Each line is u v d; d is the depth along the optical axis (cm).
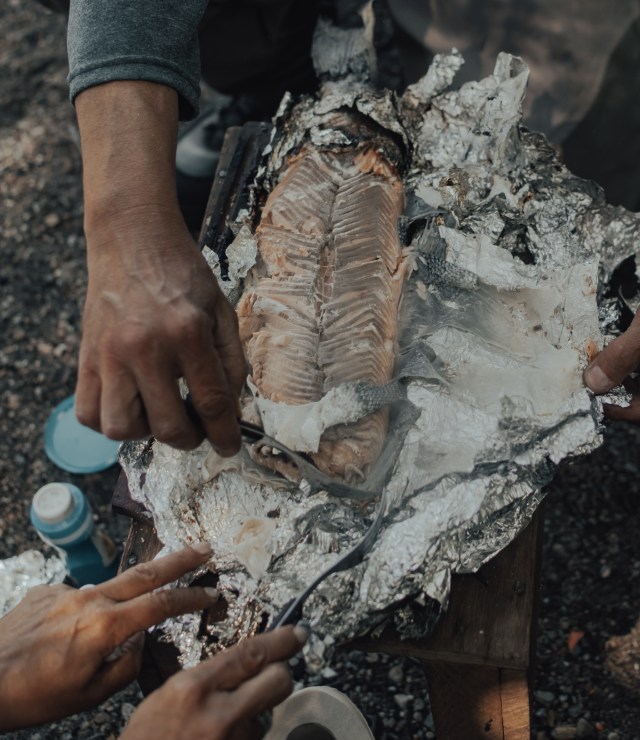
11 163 321
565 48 227
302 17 243
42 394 270
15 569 172
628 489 231
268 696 114
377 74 212
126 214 130
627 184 251
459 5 233
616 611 212
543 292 168
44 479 252
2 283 292
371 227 169
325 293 165
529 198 182
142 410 123
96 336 124
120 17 146
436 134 191
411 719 201
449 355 162
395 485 147
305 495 150
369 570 137
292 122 185
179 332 119
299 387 154
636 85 231
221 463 152
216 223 192
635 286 180
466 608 148
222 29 234
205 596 134
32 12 360
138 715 114
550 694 202
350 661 210
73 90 145
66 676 124
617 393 157
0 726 128
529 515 146
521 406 153
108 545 218
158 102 144
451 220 176
